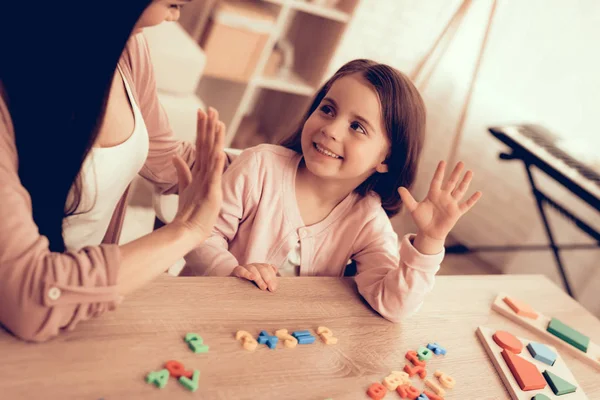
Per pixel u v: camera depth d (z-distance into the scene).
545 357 0.95
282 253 1.11
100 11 0.60
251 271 0.92
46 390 0.61
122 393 0.63
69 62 0.62
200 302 0.82
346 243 1.13
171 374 0.68
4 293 0.61
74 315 0.65
